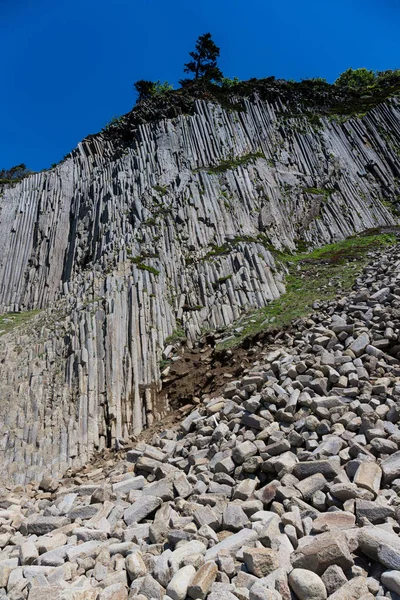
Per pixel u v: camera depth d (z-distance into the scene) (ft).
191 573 16.34
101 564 18.95
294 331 45.32
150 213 82.33
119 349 50.29
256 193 92.22
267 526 18.07
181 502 23.31
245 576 15.67
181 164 100.17
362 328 36.60
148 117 114.83
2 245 113.19
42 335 60.64
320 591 14.42
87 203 102.06
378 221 97.76
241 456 25.66
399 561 14.71
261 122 114.52
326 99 128.06
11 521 27.12
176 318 59.67
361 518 17.87
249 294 59.06
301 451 24.80
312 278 63.87
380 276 49.80
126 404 45.57
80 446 41.11
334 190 100.99
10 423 46.34
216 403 35.29
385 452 22.89
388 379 29.53
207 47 159.53
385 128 120.37
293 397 29.40
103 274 67.36
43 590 16.79
